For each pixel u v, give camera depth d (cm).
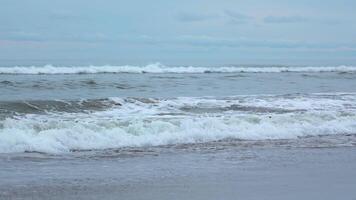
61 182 888
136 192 830
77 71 4369
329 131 1565
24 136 1205
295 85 3300
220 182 909
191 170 1009
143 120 1484
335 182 922
